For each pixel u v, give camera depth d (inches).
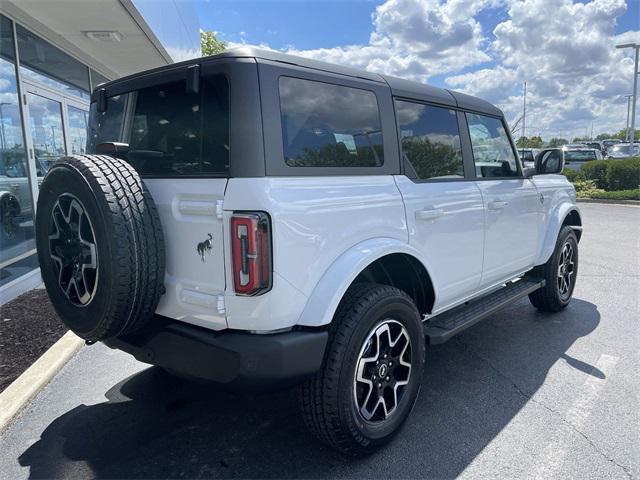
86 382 149.5
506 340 178.2
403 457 108.7
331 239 100.4
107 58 375.2
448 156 142.9
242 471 104.8
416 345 117.6
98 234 92.4
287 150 97.1
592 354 164.7
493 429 119.3
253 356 90.2
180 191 98.2
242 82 92.8
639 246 357.4
